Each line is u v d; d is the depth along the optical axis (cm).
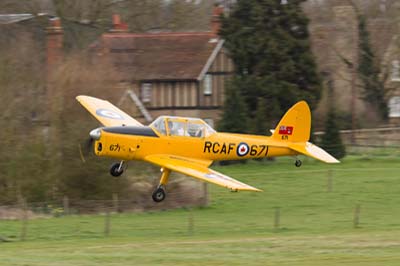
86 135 12331
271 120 18062
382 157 17725
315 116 19838
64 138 12375
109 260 6762
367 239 8338
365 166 16562
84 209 12212
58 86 12569
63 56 14925
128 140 9962
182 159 10206
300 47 18362
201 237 9188
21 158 12169
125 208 12350
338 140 17650
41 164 12262
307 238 8594
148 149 10069
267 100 18012
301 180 14875
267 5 18300
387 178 14938
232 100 17738
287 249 7500
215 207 12469
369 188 13912
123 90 13512
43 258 6938
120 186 12619
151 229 10100
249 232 9788
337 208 12131
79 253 7369
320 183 14512
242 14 18625
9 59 12412
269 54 18138
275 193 13612
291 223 10681
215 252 7312
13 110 12212
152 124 10225
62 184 12388
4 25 18538
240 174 15612
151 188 12888
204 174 9575
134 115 13462
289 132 11106
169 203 12581
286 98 18062
